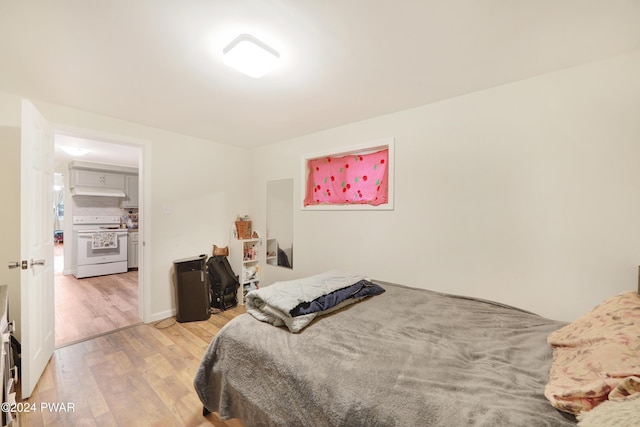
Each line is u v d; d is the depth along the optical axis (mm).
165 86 1992
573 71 1724
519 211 1912
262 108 2418
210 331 2748
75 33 1388
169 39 1442
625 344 936
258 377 1303
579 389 833
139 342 2500
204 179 3443
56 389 1835
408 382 1034
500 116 1977
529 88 1869
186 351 2348
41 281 1989
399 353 1240
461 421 838
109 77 1855
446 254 2221
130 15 1258
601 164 1647
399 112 2477
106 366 2107
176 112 2521
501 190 1978
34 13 1234
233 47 1438
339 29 1370
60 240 8719
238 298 3531
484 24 1336
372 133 2652
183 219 3246
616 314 1146
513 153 1928
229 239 3711
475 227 2088
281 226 3500
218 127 2971
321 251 3064
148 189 2949
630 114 1568
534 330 1493
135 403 1718
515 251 1930
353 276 2193
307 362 1196
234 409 1401
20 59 1627
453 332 1467
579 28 1359
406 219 2438
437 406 906
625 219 1588
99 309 3295
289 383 1166
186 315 2959
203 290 3033
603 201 1646
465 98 2127
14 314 2129
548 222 1812
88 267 4801
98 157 4547
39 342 1942
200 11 1234
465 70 1774
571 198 1737
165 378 1968
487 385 1014
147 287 2941
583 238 1705
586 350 1026
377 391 1000
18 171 2146
